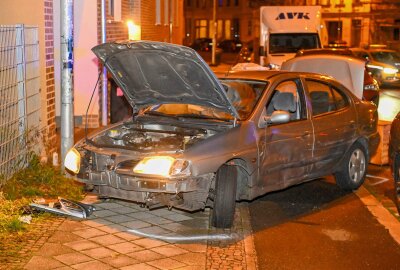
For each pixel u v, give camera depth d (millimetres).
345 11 64250
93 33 13336
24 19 9492
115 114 11461
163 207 7520
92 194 8297
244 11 73438
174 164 6559
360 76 13336
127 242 6523
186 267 5922
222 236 6891
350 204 8492
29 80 9016
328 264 6266
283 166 7789
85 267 5785
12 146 8312
